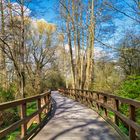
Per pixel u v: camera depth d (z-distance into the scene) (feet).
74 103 59.62
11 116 43.01
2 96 49.52
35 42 144.77
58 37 143.84
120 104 32.73
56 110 44.75
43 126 28.94
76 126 28.68
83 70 93.86
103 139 22.08
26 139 20.52
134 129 17.12
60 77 192.85
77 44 96.73
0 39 54.80
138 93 36.55
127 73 73.92
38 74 124.88
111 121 28.30
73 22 89.97
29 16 65.82
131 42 62.54
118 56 77.05
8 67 73.82
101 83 88.74
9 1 58.29
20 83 60.59
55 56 161.79
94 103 46.78
